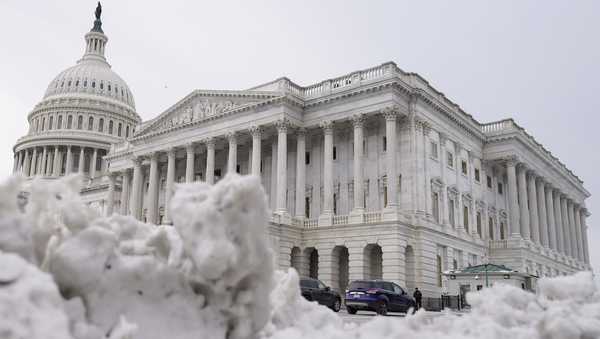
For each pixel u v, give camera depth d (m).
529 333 8.36
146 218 69.81
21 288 4.70
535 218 68.25
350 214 50.19
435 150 55.16
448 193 56.22
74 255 5.53
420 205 50.06
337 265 50.97
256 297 6.43
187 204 6.07
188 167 61.75
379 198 52.38
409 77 53.56
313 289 31.72
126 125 128.50
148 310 5.98
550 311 8.74
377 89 50.78
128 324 5.38
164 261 6.78
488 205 65.25
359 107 52.00
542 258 67.06
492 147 65.50
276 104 54.41
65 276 5.51
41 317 4.64
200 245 5.77
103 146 120.38
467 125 60.97
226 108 59.06
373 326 8.52
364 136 55.06
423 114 53.31
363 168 52.34
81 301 5.48
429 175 52.50
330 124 53.75
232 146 57.72
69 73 130.88
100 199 92.81
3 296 4.55
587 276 11.17
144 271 6.01
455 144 59.34
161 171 71.12
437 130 55.59
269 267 6.42
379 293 32.41
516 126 66.12
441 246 52.34
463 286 42.16
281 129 53.72
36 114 126.25
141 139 68.25
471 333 8.69
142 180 70.62
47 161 120.19
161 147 65.62
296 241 52.03
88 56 137.00
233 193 5.84
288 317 9.18
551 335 8.26
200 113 61.81
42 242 5.92
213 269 5.75
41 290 4.81
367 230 48.41
